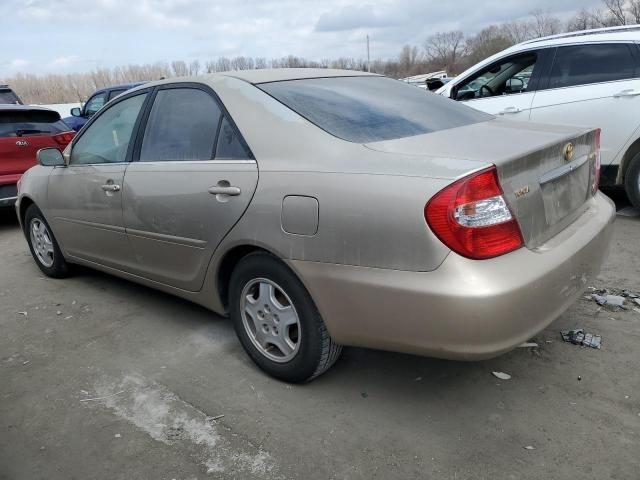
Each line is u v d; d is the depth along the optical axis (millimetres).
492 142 2463
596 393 2621
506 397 2641
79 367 3158
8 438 2555
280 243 2514
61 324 3758
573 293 2447
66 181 4020
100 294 4270
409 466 2232
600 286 3785
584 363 2871
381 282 2211
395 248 2168
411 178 2160
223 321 3635
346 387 2797
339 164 2385
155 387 2896
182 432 2518
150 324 3664
